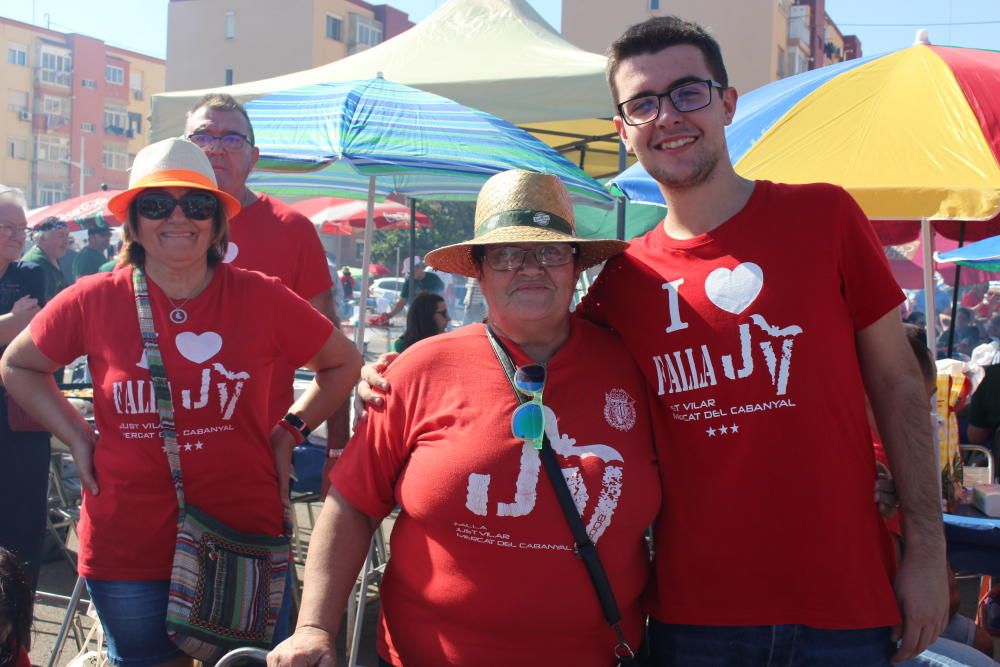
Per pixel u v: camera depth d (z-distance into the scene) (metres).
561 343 2.13
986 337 12.97
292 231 3.48
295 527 4.48
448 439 2.02
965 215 2.92
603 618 1.99
